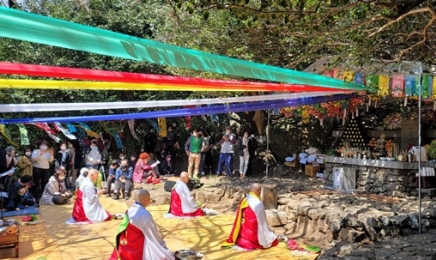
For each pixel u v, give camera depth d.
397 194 9.52
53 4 15.56
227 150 13.70
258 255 6.24
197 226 8.15
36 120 7.85
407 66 7.43
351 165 10.71
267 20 4.45
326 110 10.28
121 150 16.91
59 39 2.26
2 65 3.07
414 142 12.28
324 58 7.61
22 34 2.09
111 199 11.65
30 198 10.06
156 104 6.67
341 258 6.05
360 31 5.54
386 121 13.52
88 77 3.56
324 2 4.18
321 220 7.69
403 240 6.91
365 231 7.07
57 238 7.33
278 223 8.75
